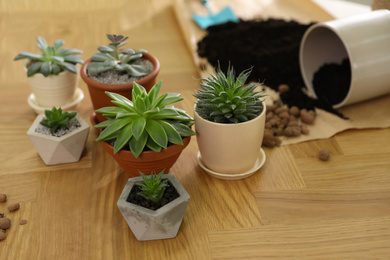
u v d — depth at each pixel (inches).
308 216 47.8
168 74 70.7
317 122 60.3
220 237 45.9
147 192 43.6
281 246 44.7
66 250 44.9
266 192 50.9
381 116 61.2
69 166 55.0
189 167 54.9
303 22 80.0
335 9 84.5
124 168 50.8
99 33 81.7
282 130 58.7
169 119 49.4
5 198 50.2
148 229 43.9
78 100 63.4
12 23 85.0
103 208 49.5
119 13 88.0
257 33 75.9
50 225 47.5
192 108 63.4
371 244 44.6
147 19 86.4
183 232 46.6
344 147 56.7
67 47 77.6
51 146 52.7
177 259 43.9
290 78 67.3
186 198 43.9
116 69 54.1
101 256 44.3
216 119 47.7
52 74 58.3
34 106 61.9
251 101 48.2
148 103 47.7
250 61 69.9
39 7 90.0
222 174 52.1
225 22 78.9
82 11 88.7
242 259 43.6
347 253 43.7
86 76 54.9
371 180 51.9
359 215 47.7
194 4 86.4
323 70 66.6
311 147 56.9
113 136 47.6
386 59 58.0
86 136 54.7
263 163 53.3
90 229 47.1
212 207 49.3
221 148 49.1
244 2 87.8
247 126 47.3
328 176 52.6
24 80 70.3
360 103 63.9
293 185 51.7
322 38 66.7
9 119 62.6
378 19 59.1
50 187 52.2
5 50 77.3
